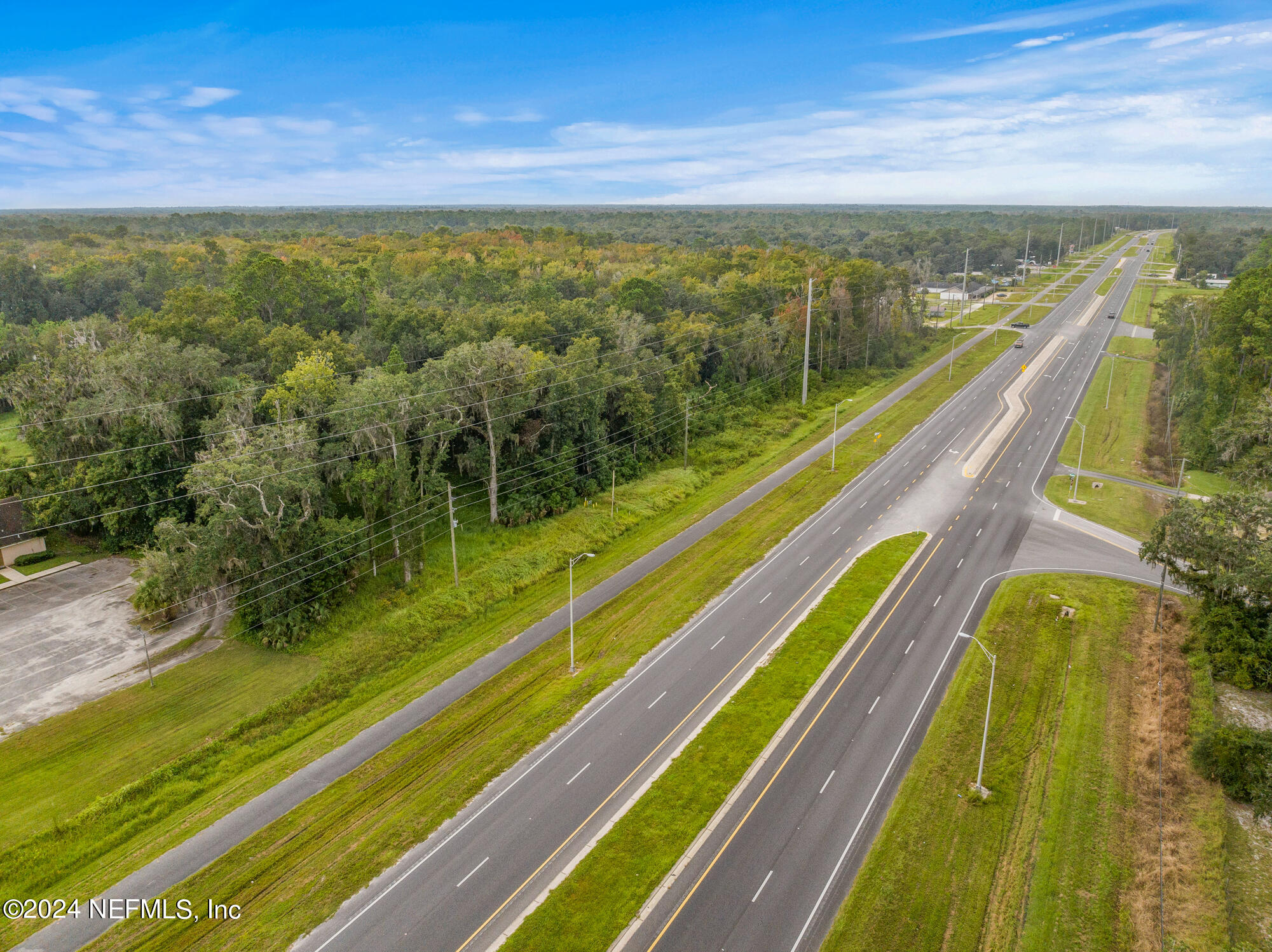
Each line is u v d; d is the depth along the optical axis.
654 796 37.09
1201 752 38.38
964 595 56.31
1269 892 32.41
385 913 30.91
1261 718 43.34
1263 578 43.72
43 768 39.59
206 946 29.61
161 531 49.94
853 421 101.31
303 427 54.53
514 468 70.81
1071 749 40.59
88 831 35.75
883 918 30.64
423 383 63.47
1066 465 83.88
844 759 39.56
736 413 100.88
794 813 35.97
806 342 106.19
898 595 56.31
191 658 49.34
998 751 40.28
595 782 38.09
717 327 107.31
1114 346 139.75
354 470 58.62
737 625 52.50
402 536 57.84
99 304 128.50
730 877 32.50
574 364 74.12
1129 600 55.56
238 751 41.59
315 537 52.62
